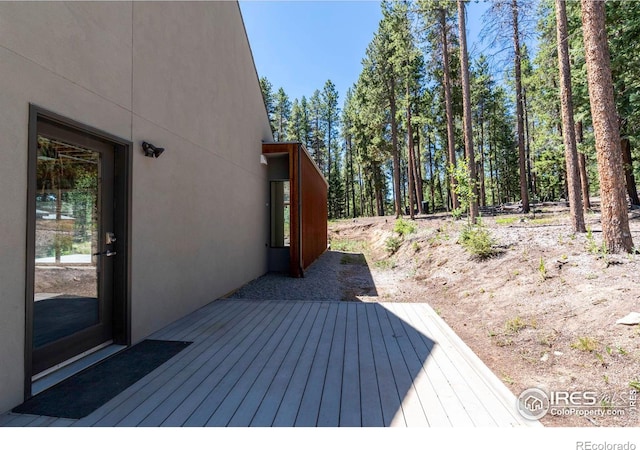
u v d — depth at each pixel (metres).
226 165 5.58
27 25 2.14
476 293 4.98
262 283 6.70
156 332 3.55
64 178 2.61
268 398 2.16
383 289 6.33
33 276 2.17
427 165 30.52
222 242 5.39
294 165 7.42
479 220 7.00
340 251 13.64
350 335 3.47
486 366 2.72
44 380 2.35
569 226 7.29
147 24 3.48
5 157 1.99
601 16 4.64
